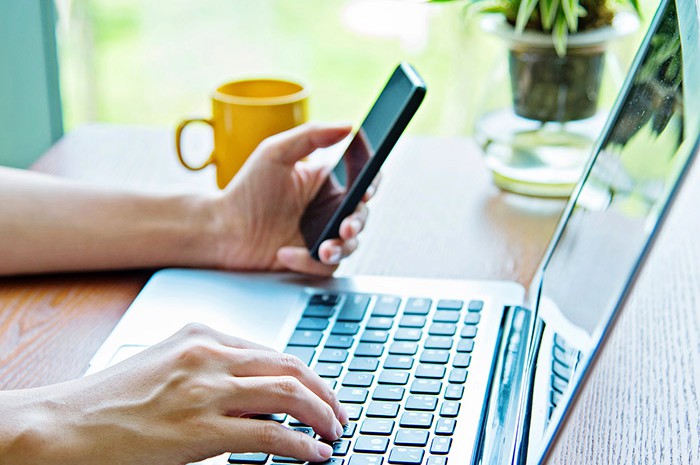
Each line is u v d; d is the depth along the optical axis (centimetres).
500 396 70
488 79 108
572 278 66
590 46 98
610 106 102
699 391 72
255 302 85
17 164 125
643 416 69
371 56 328
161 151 121
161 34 328
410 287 87
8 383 76
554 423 53
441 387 71
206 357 66
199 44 330
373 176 87
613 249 58
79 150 121
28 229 92
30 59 125
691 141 48
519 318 80
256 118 102
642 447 65
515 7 101
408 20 297
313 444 62
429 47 298
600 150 75
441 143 123
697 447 65
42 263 92
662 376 74
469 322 80
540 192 107
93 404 64
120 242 93
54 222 92
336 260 89
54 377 76
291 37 330
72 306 87
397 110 86
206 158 119
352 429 66
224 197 94
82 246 92
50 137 132
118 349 78
